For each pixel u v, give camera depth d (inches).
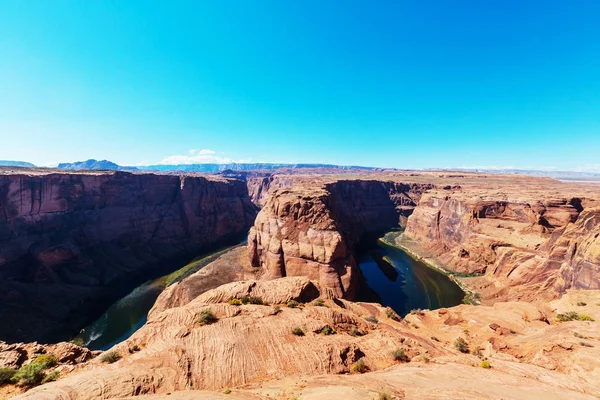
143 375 607.2
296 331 864.3
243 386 635.5
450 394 540.1
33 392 518.6
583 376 657.0
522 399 530.9
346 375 682.2
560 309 1347.2
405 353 844.6
